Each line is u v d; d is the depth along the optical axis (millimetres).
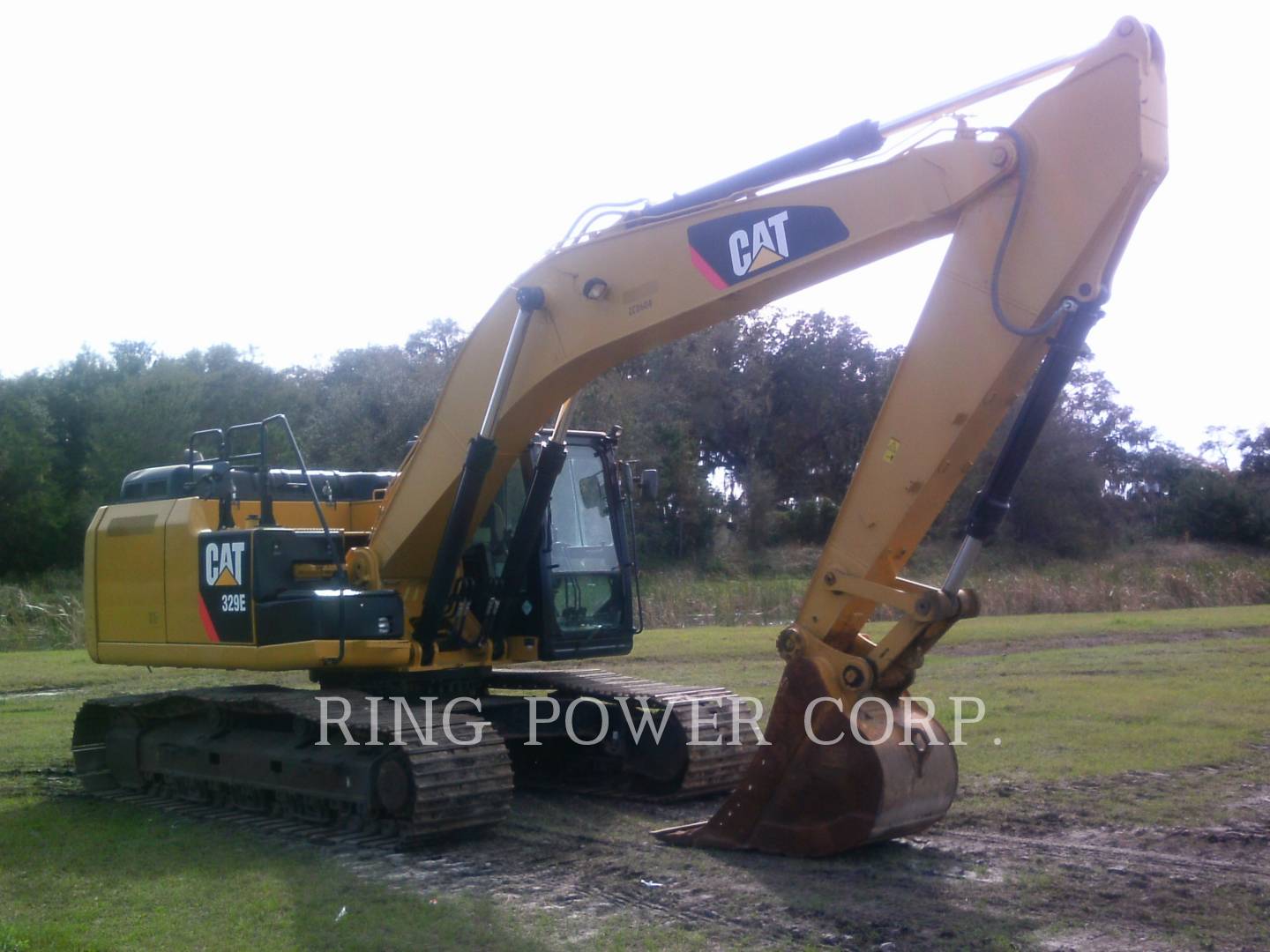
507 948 5133
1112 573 30391
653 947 5121
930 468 5941
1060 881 6062
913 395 6004
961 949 5062
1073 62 5648
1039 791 8141
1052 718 11133
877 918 5477
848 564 6215
